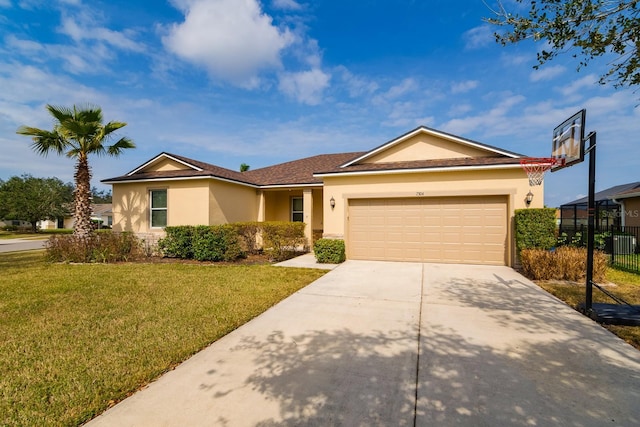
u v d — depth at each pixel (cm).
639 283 761
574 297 633
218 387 305
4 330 468
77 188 1228
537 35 410
